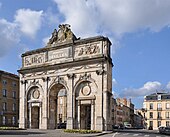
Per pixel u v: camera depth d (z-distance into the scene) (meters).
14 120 67.69
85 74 41.31
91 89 40.75
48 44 46.91
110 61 41.16
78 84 42.00
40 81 46.88
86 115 42.78
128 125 89.75
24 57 50.12
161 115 85.38
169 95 85.81
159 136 32.81
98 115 39.16
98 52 41.03
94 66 40.66
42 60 47.34
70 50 43.69
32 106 47.22
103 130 38.44
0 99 63.12
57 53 45.34
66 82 43.28
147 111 87.88
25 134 28.98
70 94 42.34
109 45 42.03
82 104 41.25
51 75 45.34
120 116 103.56
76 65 42.53
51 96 45.72
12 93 68.00
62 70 44.06
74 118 41.41
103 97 39.28
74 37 44.66
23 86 49.00
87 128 42.53
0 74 63.88
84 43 42.53
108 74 40.34
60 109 76.50
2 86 64.31
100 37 40.94
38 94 47.00
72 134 30.80
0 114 62.59
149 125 86.44
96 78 40.31
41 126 45.16
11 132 32.44
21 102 48.72
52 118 45.47
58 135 28.22
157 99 87.00
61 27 46.09
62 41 45.19
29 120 47.34
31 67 47.88
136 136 30.77
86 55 41.94
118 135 31.81
